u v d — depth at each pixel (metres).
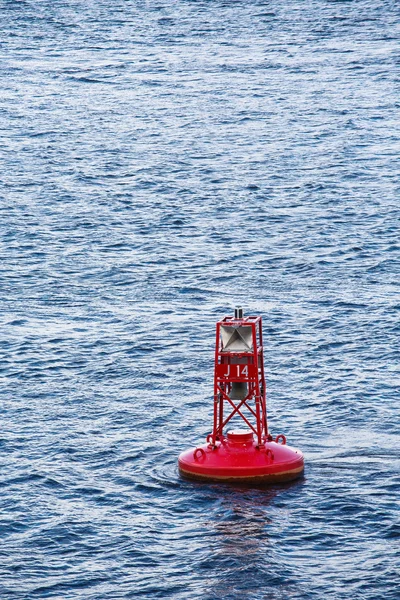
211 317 94.44
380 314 93.12
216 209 139.75
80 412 71.38
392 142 182.75
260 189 150.75
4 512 56.06
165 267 112.94
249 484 58.72
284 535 53.00
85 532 53.81
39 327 91.62
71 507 56.69
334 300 98.50
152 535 53.44
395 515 54.88
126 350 84.88
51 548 52.22
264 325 91.12
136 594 48.03
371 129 194.62
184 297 101.56
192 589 48.34
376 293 100.69
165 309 97.31
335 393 73.69
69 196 148.00
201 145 184.62
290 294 101.62
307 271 110.25
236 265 113.44
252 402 72.50
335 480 59.22
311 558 50.81
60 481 60.00
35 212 138.75
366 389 74.31
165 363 81.69
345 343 85.19
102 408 72.06
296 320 92.44
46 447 65.12
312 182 153.88
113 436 67.00
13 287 105.25
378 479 59.25
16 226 131.12
